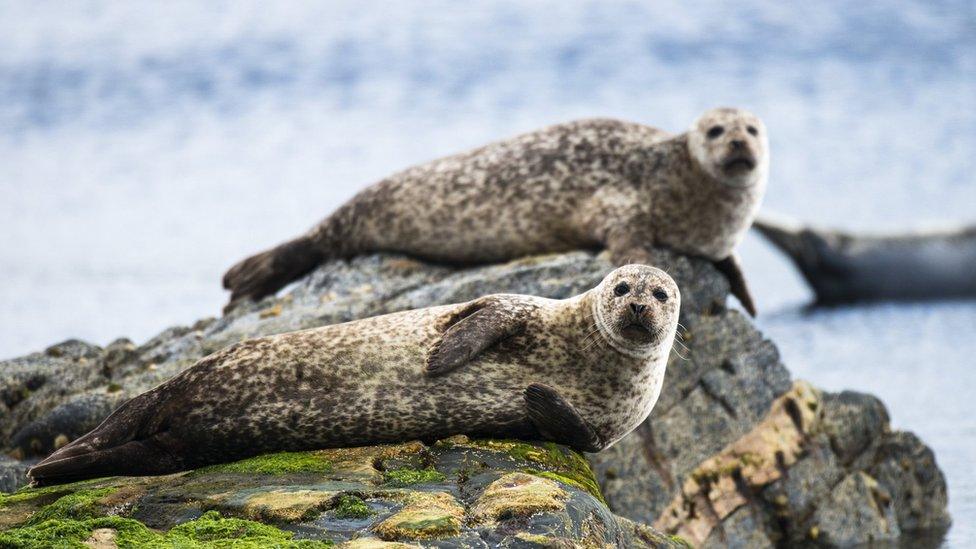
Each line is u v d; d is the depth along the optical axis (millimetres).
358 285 18766
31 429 15188
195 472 11812
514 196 18875
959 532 18297
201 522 10180
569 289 16734
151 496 11000
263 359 12500
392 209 19422
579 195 18750
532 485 10688
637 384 12711
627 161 18844
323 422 12320
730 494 17531
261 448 12461
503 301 12805
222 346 16609
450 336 12188
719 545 17281
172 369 16125
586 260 17391
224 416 12305
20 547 9766
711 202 18172
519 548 9719
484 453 12000
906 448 18844
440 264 19438
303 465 11617
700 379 17859
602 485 16797
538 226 18797
